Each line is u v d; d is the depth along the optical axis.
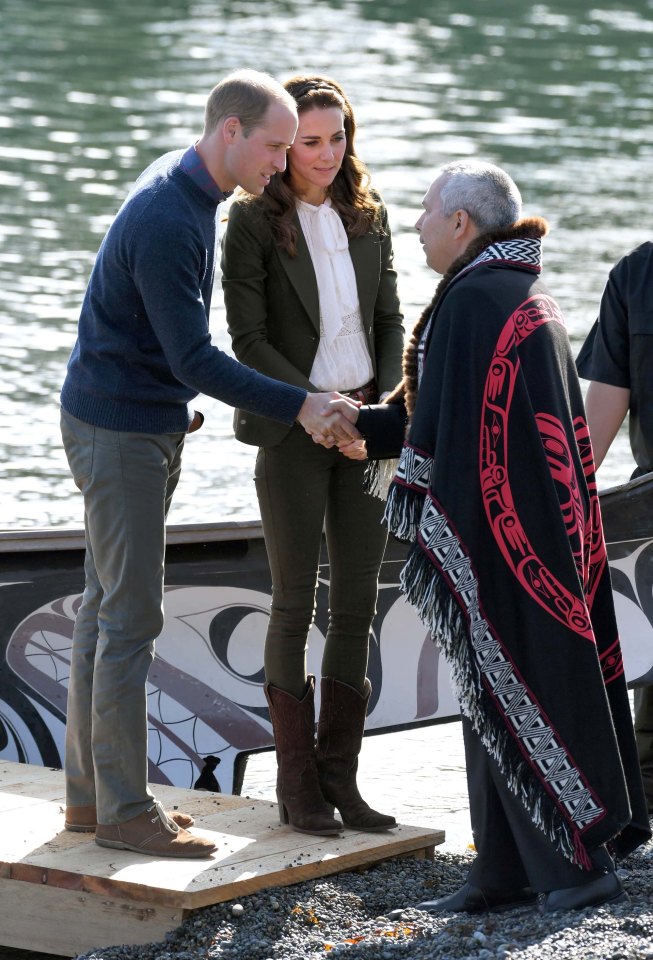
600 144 38.94
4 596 10.41
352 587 8.75
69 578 10.51
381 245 8.87
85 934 7.91
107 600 7.97
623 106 44.78
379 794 11.05
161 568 7.98
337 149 8.38
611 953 6.70
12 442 18.05
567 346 7.73
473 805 7.78
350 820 8.84
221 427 19.31
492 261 7.64
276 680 8.70
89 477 7.88
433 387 7.52
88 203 30.23
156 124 38.38
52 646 10.48
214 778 10.56
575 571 7.43
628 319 9.66
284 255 8.46
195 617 10.70
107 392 7.78
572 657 7.40
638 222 30.34
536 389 7.43
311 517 8.55
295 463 8.48
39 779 9.41
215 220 7.86
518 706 7.39
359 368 8.73
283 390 7.93
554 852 7.45
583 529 7.62
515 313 7.47
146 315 7.74
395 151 36.09
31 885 7.98
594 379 9.85
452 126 40.00
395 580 11.09
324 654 8.91
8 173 32.38
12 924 8.06
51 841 8.27
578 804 7.39
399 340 8.98
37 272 25.22
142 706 8.02
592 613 8.05
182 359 7.64
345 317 8.64
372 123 39.72
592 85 48.12
